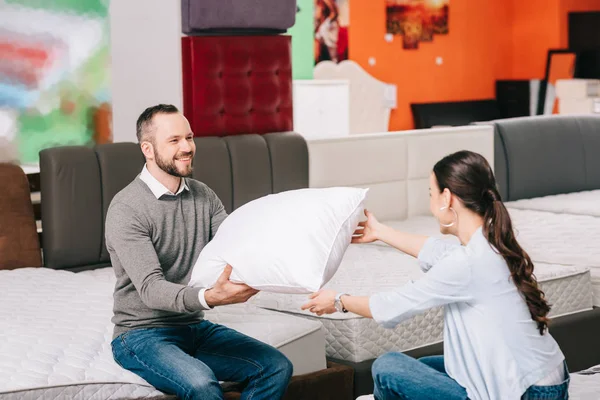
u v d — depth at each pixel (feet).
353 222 9.34
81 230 14.20
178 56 16.24
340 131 31.07
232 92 16.46
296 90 29.99
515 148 20.66
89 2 16.58
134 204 9.27
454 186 8.02
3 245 14.01
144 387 9.07
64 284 12.96
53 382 8.88
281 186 16.47
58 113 16.47
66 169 14.02
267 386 9.20
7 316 11.15
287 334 10.57
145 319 9.33
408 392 8.04
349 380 11.02
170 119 9.30
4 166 14.44
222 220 9.94
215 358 9.42
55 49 16.29
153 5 16.33
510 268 7.73
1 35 15.69
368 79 33.53
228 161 15.72
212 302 8.84
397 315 7.96
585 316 13.62
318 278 8.74
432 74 36.94
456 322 7.86
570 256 14.71
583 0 38.91
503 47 39.29
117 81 16.84
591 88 34.76
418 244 9.16
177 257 9.59
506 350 7.64
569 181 21.71
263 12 16.67
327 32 32.76
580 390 9.71
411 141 18.79
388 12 34.94
